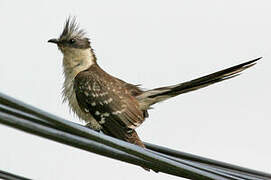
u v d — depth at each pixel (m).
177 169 4.80
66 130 4.23
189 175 4.82
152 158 4.69
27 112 4.00
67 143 4.25
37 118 4.05
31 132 4.02
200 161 6.23
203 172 4.91
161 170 4.73
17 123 3.95
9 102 3.91
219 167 6.03
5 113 3.91
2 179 4.62
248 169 5.89
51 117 4.10
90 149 4.40
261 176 5.79
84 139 4.31
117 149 4.50
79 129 4.26
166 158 4.75
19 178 4.67
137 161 4.65
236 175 5.21
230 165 5.97
